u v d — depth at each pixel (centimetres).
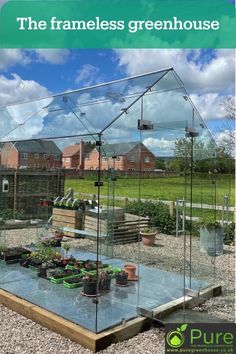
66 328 391
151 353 361
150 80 511
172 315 444
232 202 866
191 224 530
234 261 721
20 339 385
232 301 510
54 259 635
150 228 619
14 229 800
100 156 457
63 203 744
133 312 434
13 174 768
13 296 485
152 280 546
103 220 638
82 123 520
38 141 655
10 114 746
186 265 554
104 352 361
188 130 539
